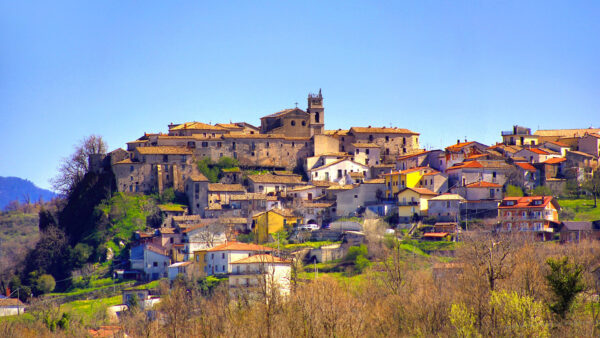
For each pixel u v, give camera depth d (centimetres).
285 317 13338
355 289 15862
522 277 14100
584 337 11638
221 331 13400
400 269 16450
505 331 12038
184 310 14962
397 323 13475
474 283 14050
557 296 12569
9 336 15212
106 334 15325
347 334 12788
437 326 13162
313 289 14325
